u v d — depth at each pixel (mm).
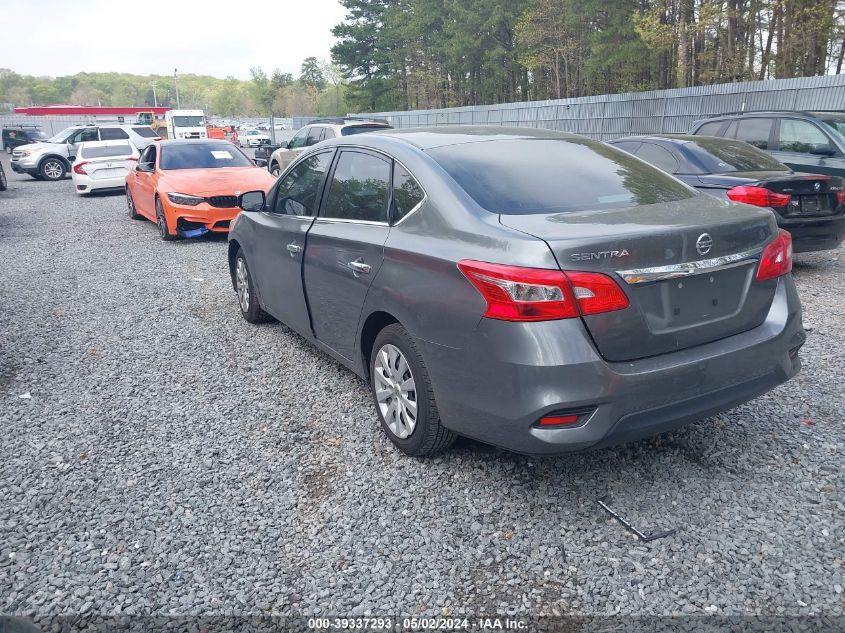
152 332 6219
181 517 3283
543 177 3604
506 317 2883
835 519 3074
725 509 3178
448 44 52906
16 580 2865
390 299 3562
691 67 31078
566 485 3424
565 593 2693
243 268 6168
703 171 7512
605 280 2824
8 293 7836
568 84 42625
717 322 3139
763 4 25844
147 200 12047
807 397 4320
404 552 2971
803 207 7098
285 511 3307
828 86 16078
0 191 20719
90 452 3961
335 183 4453
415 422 3580
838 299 6633
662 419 2998
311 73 120062
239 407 4527
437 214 3416
